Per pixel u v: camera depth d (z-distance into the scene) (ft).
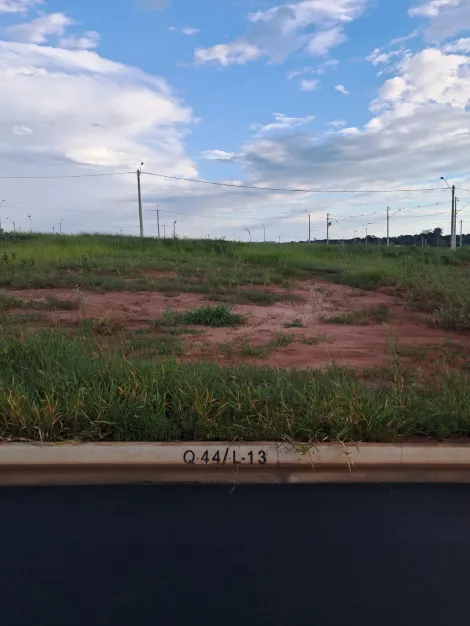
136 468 12.09
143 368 15.39
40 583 8.30
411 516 10.39
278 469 12.21
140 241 74.59
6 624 7.50
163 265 49.90
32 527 9.76
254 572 8.64
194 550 9.18
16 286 36.65
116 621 7.57
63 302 30.14
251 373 16.08
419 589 8.32
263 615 7.72
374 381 17.13
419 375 17.15
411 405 14.07
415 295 36.91
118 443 12.27
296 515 10.34
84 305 30.45
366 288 43.34
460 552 9.26
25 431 12.57
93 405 13.15
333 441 12.62
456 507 10.77
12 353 17.29
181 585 8.30
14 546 9.20
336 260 68.64
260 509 10.53
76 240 71.97
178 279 41.98
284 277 49.39
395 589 8.31
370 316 30.27
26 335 19.35
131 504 10.61
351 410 13.10
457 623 7.65
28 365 16.39
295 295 39.01
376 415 13.19
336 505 10.75
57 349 17.62
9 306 28.94
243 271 48.98
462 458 12.43
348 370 17.62
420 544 9.47
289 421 12.94
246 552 9.15
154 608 7.83
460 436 13.42
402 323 28.71
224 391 14.33
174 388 14.26
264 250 74.08
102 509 10.43
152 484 11.44
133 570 8.63
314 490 11.34
